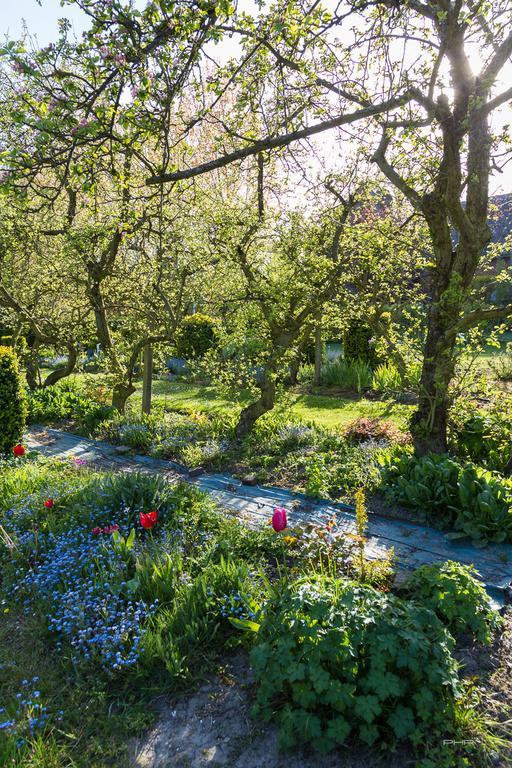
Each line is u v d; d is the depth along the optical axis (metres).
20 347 12.25
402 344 7.85
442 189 5.35
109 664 3.29
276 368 8.54
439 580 3.39
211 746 2.77
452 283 5.48
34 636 3.68
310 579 3.34
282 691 2.96
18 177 3.53
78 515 5.08
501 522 4.77
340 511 5.54
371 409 10.10
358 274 7.89
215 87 3.88
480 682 3.07
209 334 15.65
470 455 6.41
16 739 2.74
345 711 2.70
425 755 2.58
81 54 3.25
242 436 8.32
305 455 7.18
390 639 2.71
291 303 8.01
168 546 4.41
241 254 7.77
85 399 11.23
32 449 8.59
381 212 8.52
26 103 3.28
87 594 3.79
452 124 4.81
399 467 5.77
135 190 6.87
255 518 5.47
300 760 2.64
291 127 4.85
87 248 8.28
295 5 3.86
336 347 18.64
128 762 2.69
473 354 6.84
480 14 4.27
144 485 5.36
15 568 4.46
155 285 8.48
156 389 13.99
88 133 3.26
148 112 3.64
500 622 3.44
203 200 7.61
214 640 3.50
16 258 10.83
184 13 3.30
